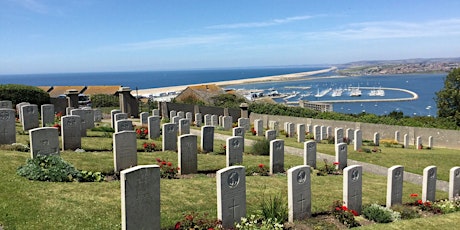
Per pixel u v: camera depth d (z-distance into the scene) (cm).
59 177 1195
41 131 1363
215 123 3394
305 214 1122
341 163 1880
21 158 1360
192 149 1518
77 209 967
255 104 4441
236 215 1023
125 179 838
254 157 1942
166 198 1144
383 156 2383
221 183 980
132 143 1450
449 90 4216
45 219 885
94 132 2275
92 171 1359
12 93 3238
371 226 1053
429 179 1395
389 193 1298
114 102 4662
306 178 1116
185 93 5256
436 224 1097
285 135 3192
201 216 1020
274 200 1095
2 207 915
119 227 898
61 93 6075
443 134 3272
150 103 4606
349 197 1195
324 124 3744
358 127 3612
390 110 8956
